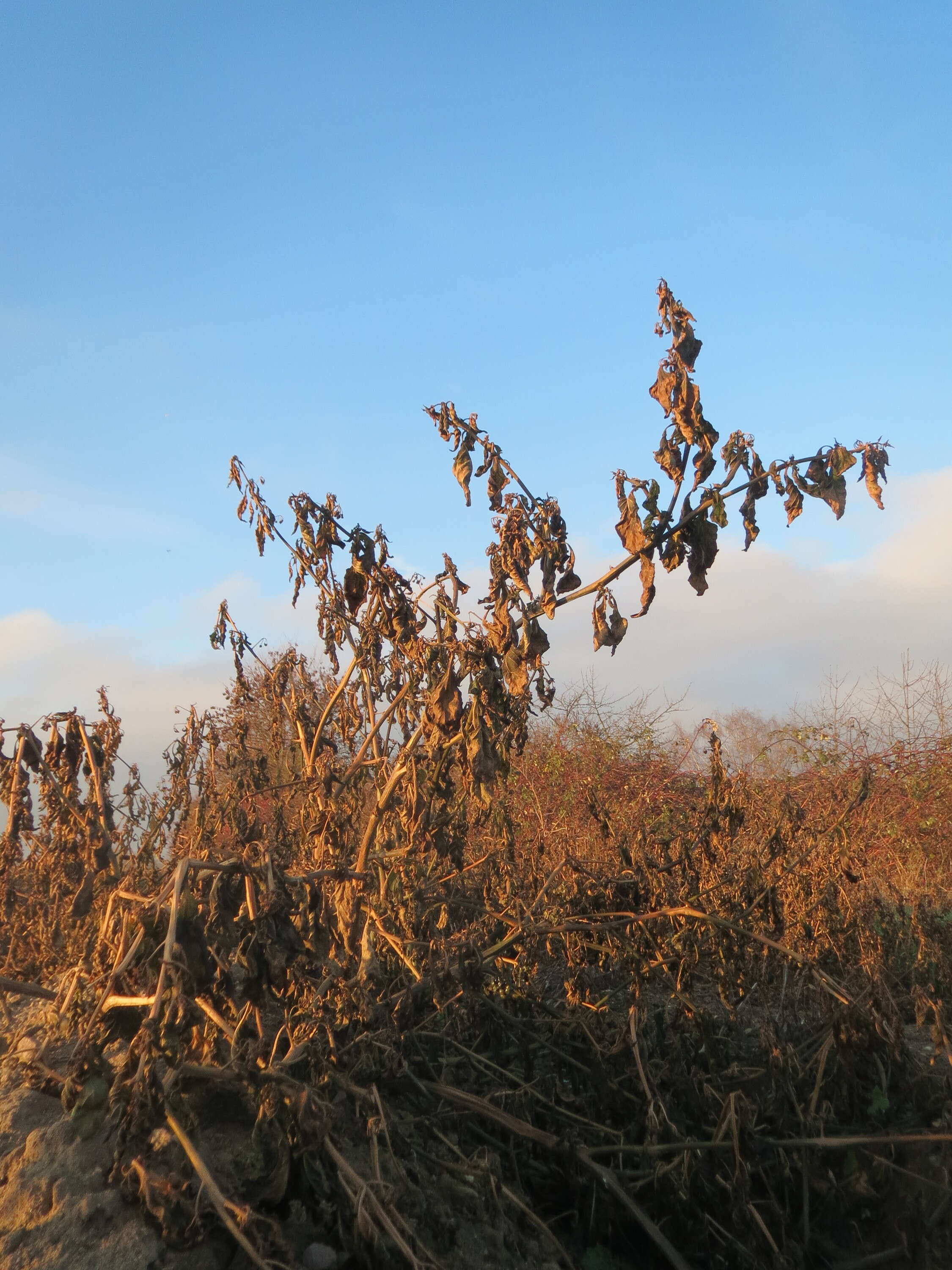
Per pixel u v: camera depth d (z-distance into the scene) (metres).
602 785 8.59
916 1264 2.80
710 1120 3.06
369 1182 2.29
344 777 4.11
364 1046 2.83
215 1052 2.78
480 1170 2.65
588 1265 2.70
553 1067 3.48
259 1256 2.07
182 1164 2.30
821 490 3.09
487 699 3.38
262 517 4.04
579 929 3.52
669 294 3.17
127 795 4.45
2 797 3.49
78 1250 2.10
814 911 4.14
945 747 8.78
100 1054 2.44
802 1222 2.91
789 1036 3.87
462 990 3.24
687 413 3.10
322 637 4.11
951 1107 3.15
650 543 3.16
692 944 3.51
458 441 3.51
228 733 4.87
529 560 3.40
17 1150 2.45
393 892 3.60
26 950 4.01
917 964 4.36
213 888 2.54
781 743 10.01
